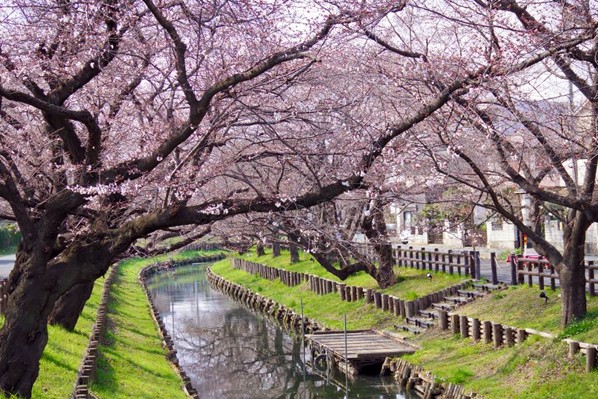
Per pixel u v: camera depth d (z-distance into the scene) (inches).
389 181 561.0
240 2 351.6
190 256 2696.9
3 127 426.6
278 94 379.2
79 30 352.5
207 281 2031.3
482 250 1360.7
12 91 321.7
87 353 508.4
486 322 634.2
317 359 830.5
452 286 829.8
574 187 478.0
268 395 722.2
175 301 1555.1
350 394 657.6
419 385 629.0
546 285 717.3
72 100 417.7
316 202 347.3
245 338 1069.8
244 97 401.1
